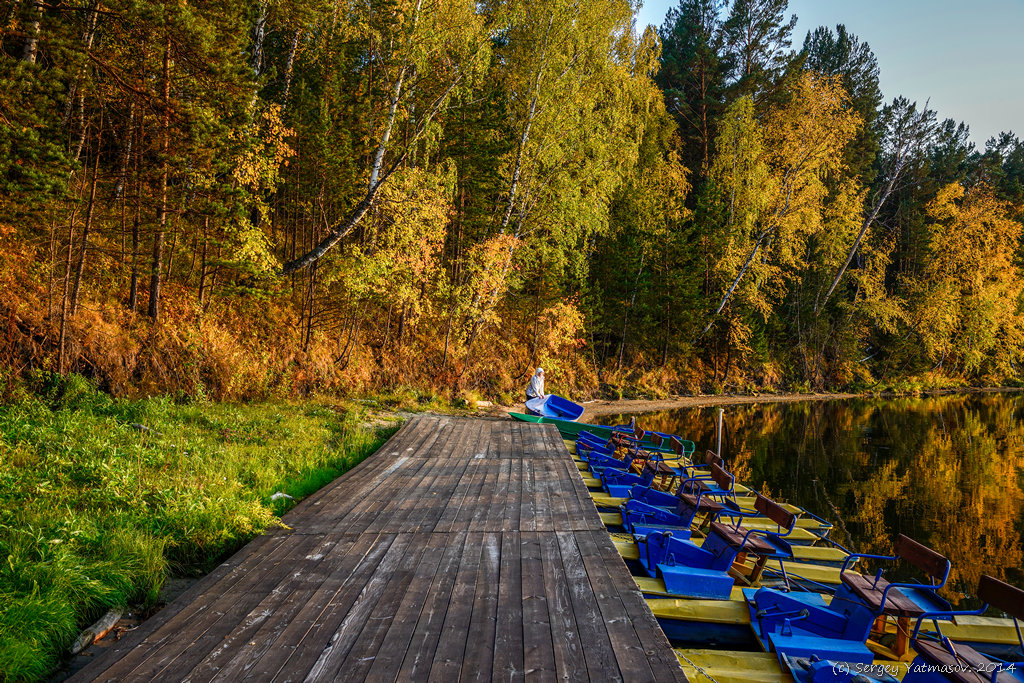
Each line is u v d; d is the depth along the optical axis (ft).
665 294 96.32
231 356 43.78
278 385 48.03
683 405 87.92
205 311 45.42
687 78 132.87
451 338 68.74
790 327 119.65
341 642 12.16
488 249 64.34
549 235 73.10
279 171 53.88
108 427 27.48
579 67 70.13
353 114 57.11
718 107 127.03
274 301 53.93
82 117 33.81
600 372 92.27
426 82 57.31
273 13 46.78
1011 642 17.46
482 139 66.08
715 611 16.90
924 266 137.18
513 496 24.50
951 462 51.62
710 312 105.81
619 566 16.53
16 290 32.65
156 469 23.36
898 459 52.31
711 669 14.10
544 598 14.35
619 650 11.82
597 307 90.33
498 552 17.70
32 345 32.30
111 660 11.41
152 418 31.35
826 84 103.71
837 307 122.52
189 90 34.55
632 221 91.45
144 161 37.40
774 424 71.87
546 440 39.19
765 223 106.11
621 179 85.15
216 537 18.25
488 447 36.22
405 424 43.62
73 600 13.56
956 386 134.10
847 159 140.15
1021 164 195.42
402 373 62.44
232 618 13.28
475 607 13.85
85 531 16.51
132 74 33.06
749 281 106.22
